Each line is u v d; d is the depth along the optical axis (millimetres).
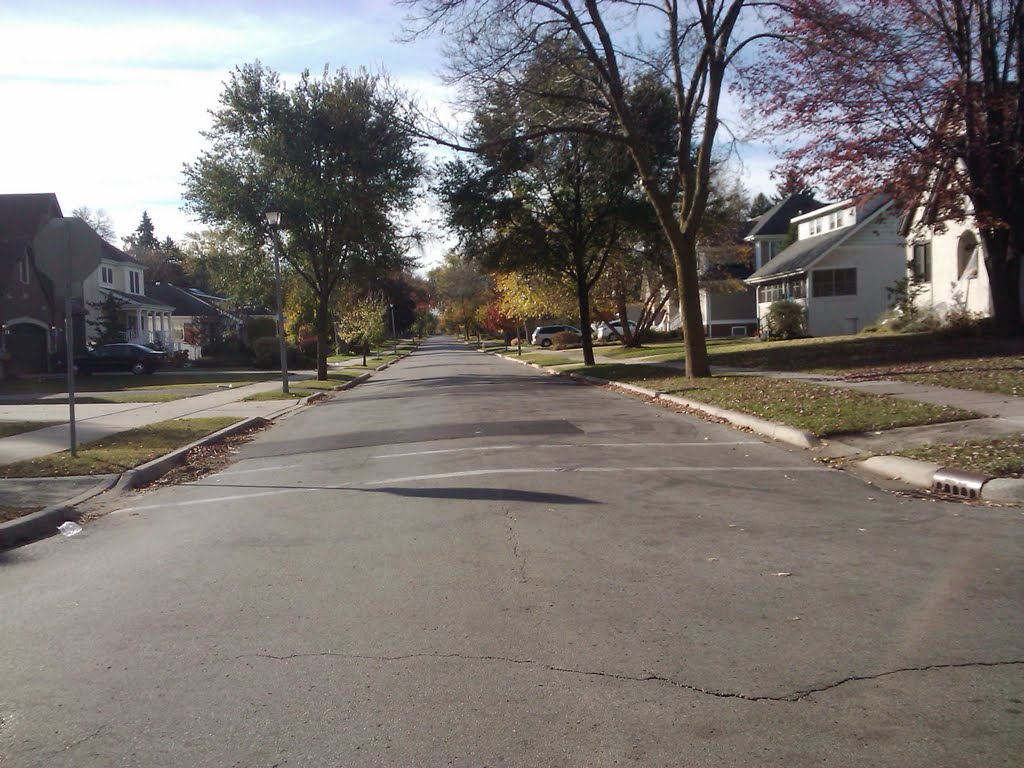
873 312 40969
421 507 8977
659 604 5762
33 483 10938
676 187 23891
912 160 21344
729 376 21594
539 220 33688
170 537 8281
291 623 5648
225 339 60562
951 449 10328
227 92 33062
